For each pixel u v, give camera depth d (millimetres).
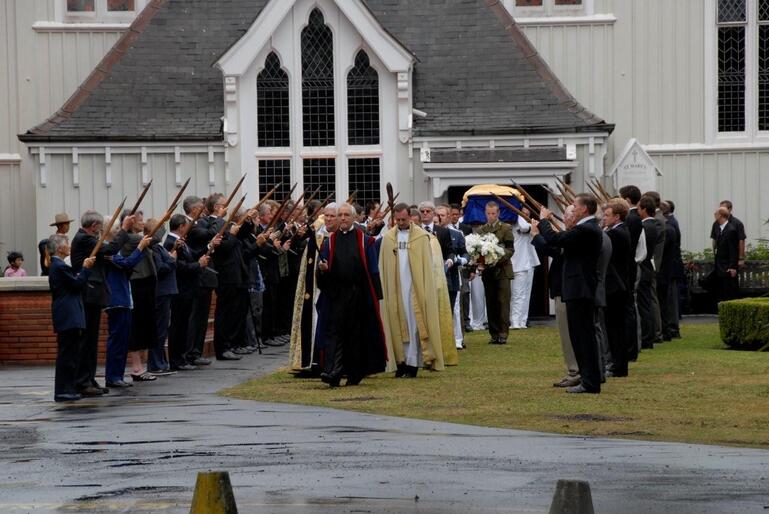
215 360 31531
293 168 45688
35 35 48812
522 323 39656
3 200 48562
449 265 32344
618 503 14242
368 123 45719
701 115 48375
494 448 17828
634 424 20078
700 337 35844
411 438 18766
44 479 15930
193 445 18281
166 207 45438
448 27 47625
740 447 17969
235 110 45438
